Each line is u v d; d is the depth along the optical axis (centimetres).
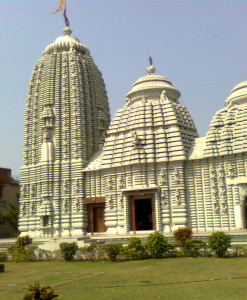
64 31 6234
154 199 4494
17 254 3600
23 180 5588
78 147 5334
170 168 4525
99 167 5019
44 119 5544
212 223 4222
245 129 4181
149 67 5491
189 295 1778
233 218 4100
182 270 2508
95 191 5097
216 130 4388
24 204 5500
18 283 2269
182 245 3228
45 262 3409
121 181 4759
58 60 5759
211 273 2353
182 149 4497
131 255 3203
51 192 5288
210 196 4297
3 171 6806
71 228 5109
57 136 5444
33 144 5641
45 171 5338
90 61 6031
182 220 4316
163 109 4838
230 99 4544
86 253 3381
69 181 5259
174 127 4675
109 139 5078
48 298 1397
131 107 5044
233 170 4194
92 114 5766
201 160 4428
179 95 5378
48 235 5162
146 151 4647
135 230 4569
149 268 2655
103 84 6266
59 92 5597
